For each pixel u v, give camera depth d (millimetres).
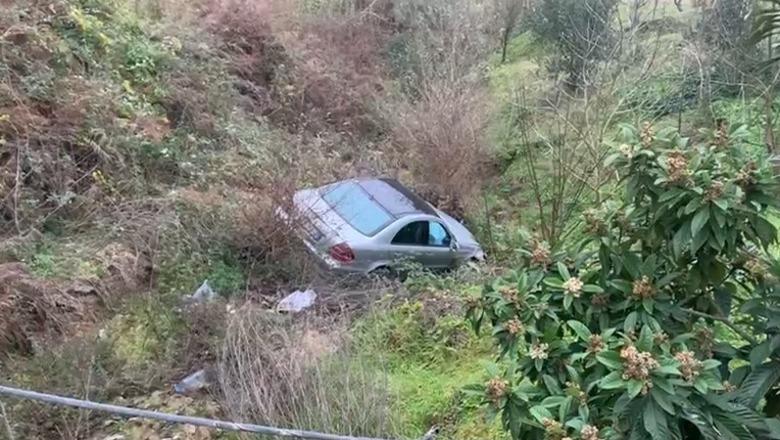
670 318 3068
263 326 6156
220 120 11203
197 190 9242
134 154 9055
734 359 3070
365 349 6602
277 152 11000
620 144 3111
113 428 5234
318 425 4844
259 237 8523
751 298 3084
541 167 11625
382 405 5242
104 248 7547
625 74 11531
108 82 9750
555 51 14266
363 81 14633
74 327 6449
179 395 5664
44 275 6910
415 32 15492
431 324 7254
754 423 2738
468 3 15836
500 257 10289
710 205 2781
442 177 11922
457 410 5910
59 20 10000
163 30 12133
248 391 5129
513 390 3045
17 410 5090
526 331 3148
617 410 2625
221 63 12555
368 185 9859
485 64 14320
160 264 7730
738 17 11328
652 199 2988
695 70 11680
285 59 13984
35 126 8305
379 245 8984
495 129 12727
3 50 8672
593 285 3135
